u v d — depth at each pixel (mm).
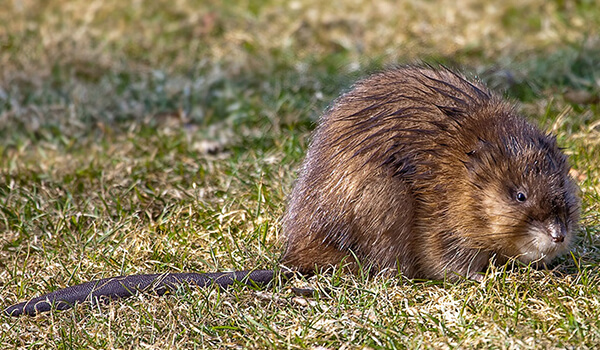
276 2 21297
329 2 21031
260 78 16938
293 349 8320
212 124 15383
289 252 10094
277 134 14500
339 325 8633
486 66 16750
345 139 9734
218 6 21125
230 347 8508
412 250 9688
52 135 15352
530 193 8969
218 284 9555
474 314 8688
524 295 8750
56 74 17625
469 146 9391
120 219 11625
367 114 9805
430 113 9680
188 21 20266
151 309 9203
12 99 16219
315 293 9266
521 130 9516
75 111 15758
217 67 17219
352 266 9797
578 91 14992
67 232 11438
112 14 20859
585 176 11961
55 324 9125
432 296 9102
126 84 16953
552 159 9250
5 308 9664
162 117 15773
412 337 8328
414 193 9484
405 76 10297
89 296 9391
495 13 19469
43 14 20969
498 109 9898
